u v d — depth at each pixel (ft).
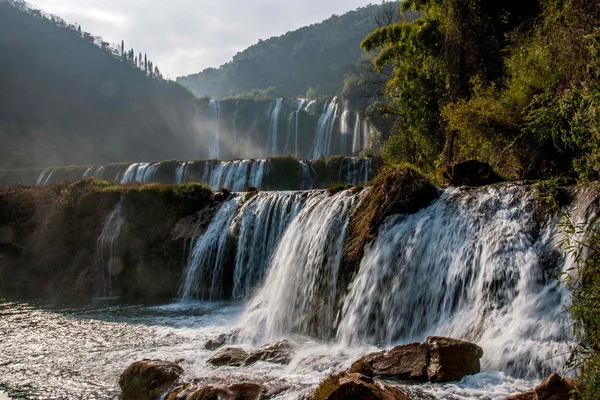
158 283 59.26
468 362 23.35
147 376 26.04
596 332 17.65
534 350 23.22
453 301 30.55
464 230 32.12
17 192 76.89
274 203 54.75
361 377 20.27
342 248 39.34
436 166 59.47
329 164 104.53
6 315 46.60
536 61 38.47
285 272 44.21
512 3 58.08
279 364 28.53
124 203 64.34
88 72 359.87
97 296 60.13
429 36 65.46
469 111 42.57
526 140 38.60
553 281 26.25
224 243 56.44
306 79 612.70
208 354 32.30
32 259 67.67
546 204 29.48
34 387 26.76
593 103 21.17
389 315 33.47
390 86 77.25
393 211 37.24
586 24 31.58
